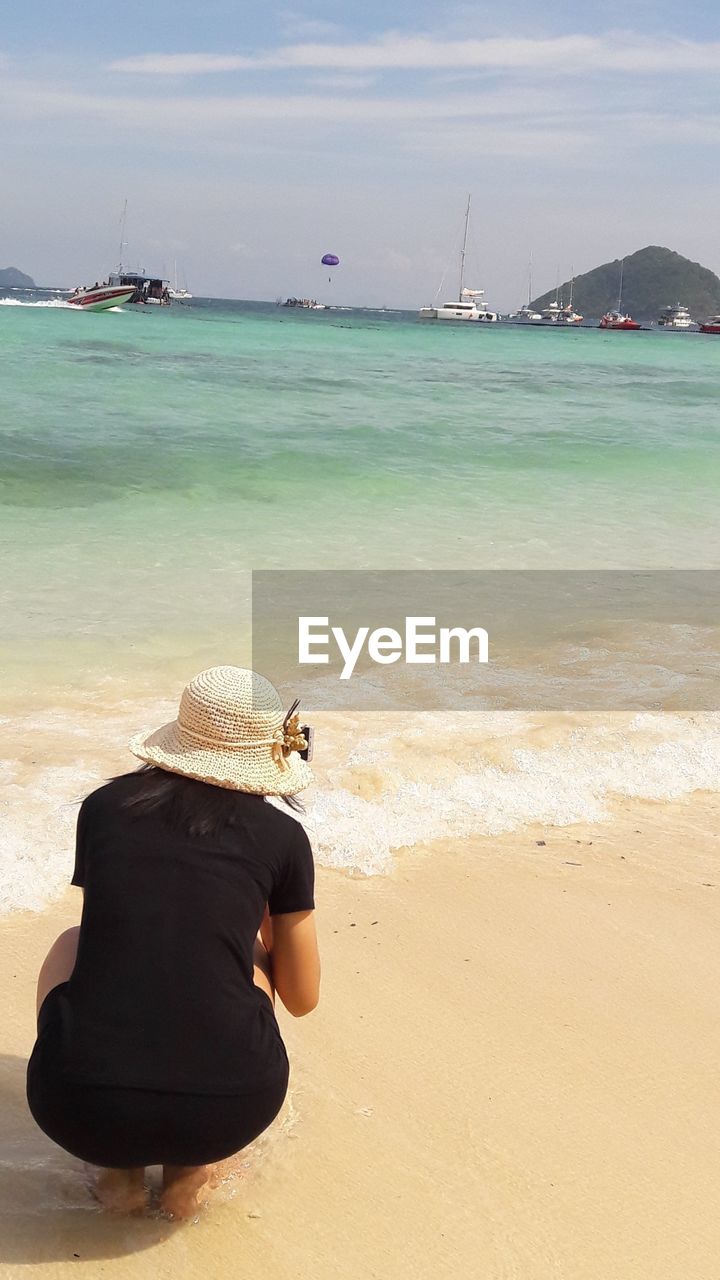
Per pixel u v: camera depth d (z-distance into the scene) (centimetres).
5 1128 257
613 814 450
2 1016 299
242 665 598
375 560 866
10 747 464
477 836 423
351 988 322
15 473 1112
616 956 349
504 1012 316
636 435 1714
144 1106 206
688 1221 242
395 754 469
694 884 398
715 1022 318
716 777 483
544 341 6450
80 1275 217
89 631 643
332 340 4759
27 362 2328
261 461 1262
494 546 940
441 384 2544
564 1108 277
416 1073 287
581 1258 229
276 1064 222
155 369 2380
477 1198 245
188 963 213
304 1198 242
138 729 495
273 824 229
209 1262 223
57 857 376
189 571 798
